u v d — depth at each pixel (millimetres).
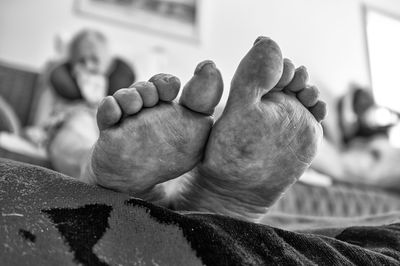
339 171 1882
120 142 330
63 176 323
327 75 2617
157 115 338
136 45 2152
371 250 344
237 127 348
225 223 307
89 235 267
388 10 2902
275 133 351
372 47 2785
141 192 374
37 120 1562
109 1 2170
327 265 298
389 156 1911
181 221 292
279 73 347
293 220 550
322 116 389
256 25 2508
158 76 350
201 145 359
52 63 1701
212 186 399
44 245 251
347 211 1120
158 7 2262
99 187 323
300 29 2635
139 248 268
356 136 2158
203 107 348
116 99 330
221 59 2354
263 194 400
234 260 271
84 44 1629
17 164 329
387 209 1177
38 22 2000
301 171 382
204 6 2377
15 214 267
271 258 287
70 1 2090
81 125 1118
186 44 2277
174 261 265
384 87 2711
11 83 1647
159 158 347
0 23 1946
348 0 2822
